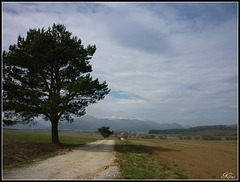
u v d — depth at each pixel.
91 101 26.59
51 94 24.14
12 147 16.00
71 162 13.66
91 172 10.83
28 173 9.92
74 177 9.59
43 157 15.01
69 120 26.59
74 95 23.52
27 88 21.66
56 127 25.25
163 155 23.62
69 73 25.98
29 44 23.97
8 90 19.58
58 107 21.31
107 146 30.06
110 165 12.98
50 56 23.03
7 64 21.11
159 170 13.02
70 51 24.48
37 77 23.16
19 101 21.08
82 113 26.78
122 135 94.00
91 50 27.64
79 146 27.16
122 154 20.27
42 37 22.66
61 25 26.48
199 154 29.16
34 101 21.69
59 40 25.95
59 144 23.95
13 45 22.23
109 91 27.25
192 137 128.38
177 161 19.38
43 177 9.31
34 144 19.75
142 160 16.98
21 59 21.42
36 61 21.88
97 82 26.41
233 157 27.52
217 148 44.31
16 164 11.68
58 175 9.84
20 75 22.47
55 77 25.47
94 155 18.09
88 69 27.67
